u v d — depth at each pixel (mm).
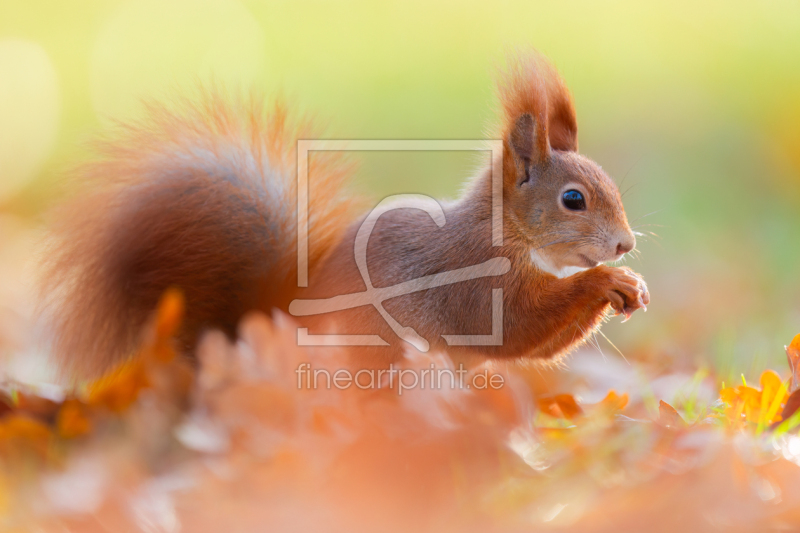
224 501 5832
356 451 5840
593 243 5980
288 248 5973
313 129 6004
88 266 5965
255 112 6000
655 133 9539
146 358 5918
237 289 5965
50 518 5824
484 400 5863
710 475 5832
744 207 7684
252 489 5836
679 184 8273
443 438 5840
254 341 5898
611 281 5973
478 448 5844
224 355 5895
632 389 6008
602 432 5863
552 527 5824
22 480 5840
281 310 5969
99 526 5824
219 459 5848
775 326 6152
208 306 5965
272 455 5844
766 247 6605
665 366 6090
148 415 5871
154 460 5855
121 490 5828
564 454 5852
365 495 5836
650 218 7535
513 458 5844
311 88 11242
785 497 5828
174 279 5965
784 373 6031
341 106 10664
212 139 5988
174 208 5965
